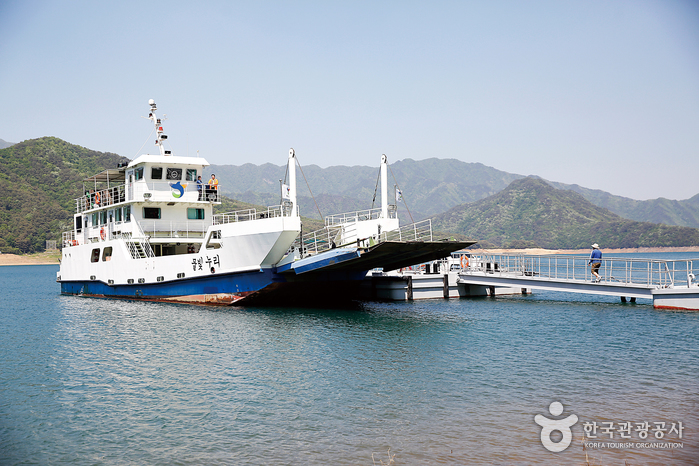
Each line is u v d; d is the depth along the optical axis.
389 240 29.17
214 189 39.81
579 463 12.51
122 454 13.28
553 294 47.69
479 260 46.94
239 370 19.77
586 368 19.78
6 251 193.75
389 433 14.09
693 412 15.31
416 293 42.41
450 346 23.56
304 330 27.27
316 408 15.85
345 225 33.25
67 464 12.84
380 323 29.59
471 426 14.47
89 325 29.95
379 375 18.98
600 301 41.09
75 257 47.34
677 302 33.97
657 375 18.83
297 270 31.17
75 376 19.53
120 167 41.00
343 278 34.81
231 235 33.16
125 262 39.47
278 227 30.95
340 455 12.95
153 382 18.58
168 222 38.97
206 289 35.28
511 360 21.05
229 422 14.98
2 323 32.16
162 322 29.97
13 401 16.97
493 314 33.44
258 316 32.00
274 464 12.58
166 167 38.31
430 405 15.98
